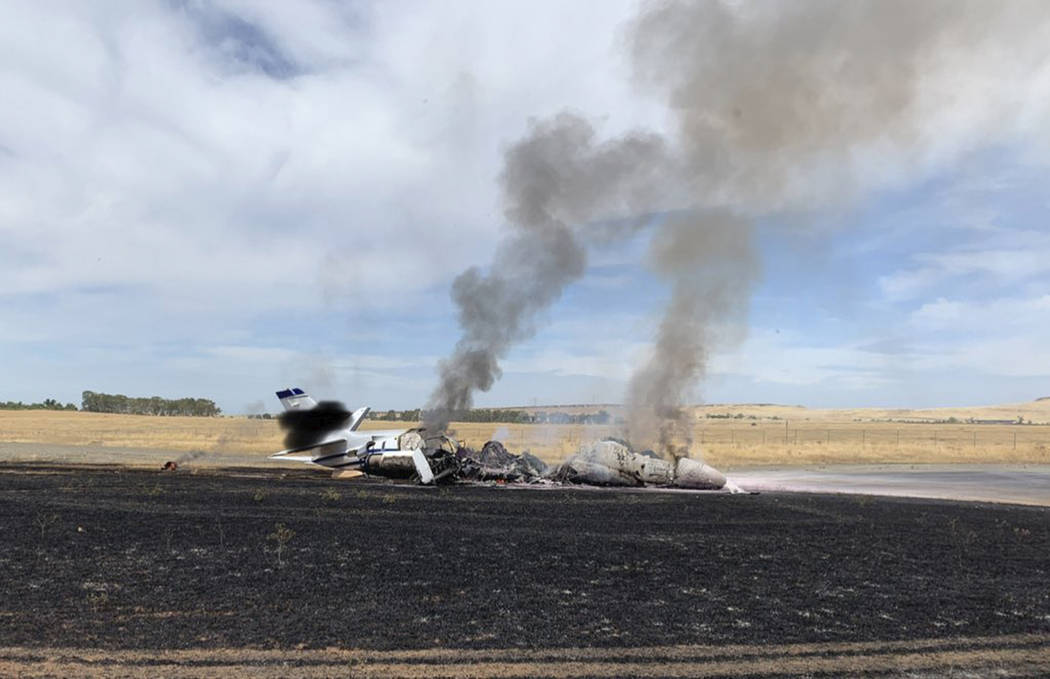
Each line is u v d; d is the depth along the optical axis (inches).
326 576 386.9
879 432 4025.6
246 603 329.1
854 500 837.2
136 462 1288.1
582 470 1033.5
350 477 1080.8
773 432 3816.4
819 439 2893.7
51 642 267.7
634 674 243.9
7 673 233.9
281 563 418.6
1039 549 517.3
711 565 438.9
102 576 378.9
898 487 1064.8
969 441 2883.9
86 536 497.0
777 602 349.1
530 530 568.4
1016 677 249.4
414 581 379.2
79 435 2367.1
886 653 272.2
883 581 401.4
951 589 384.8
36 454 1445.6
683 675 243.9
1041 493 1000.9
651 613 323.9
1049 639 295.1
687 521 637.9
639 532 568.7
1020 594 376.2
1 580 366.3
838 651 273.3
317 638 278.4
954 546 523.5
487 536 532.4
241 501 714.2
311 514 633.0
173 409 6515.8
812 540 540.7
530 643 276.2
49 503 668.7
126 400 6441.9
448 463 1043.3
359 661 252.5
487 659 257.0
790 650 273.4
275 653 259.4
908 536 566.3
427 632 288.5
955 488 1055.6
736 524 623.2
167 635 279.0
